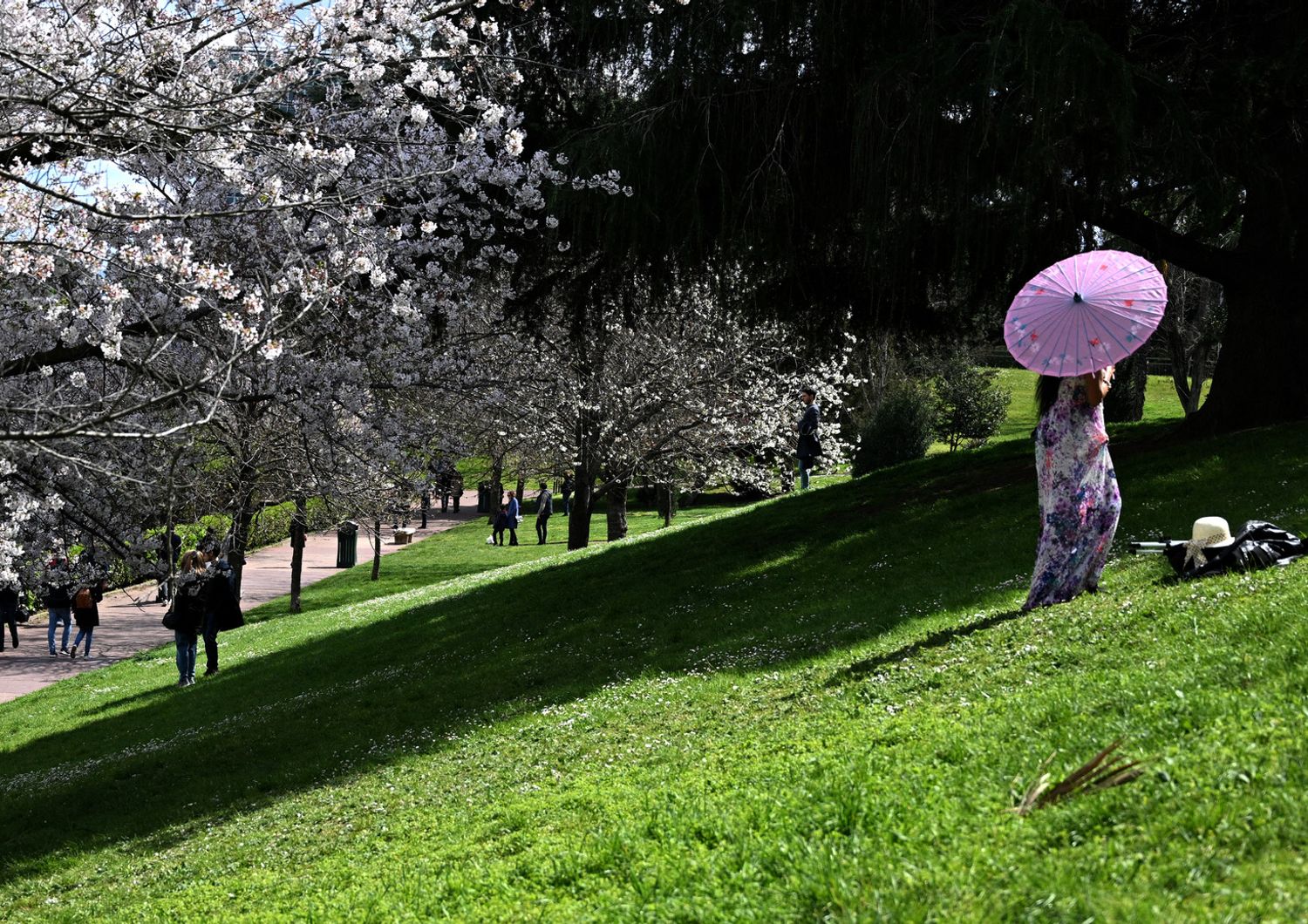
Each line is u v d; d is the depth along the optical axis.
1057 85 13.21
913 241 15.27
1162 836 3.95
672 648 13.22
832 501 20.36
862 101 14.81
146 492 13.34
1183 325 34.62
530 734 10.66
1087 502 8.80
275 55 11.80
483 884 5.62
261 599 36.31
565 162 16.48
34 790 14.09
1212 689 5.34
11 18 9.47
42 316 12.55
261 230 14.51
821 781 5.49
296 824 9.56
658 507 51.22
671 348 29.69
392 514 24.55
